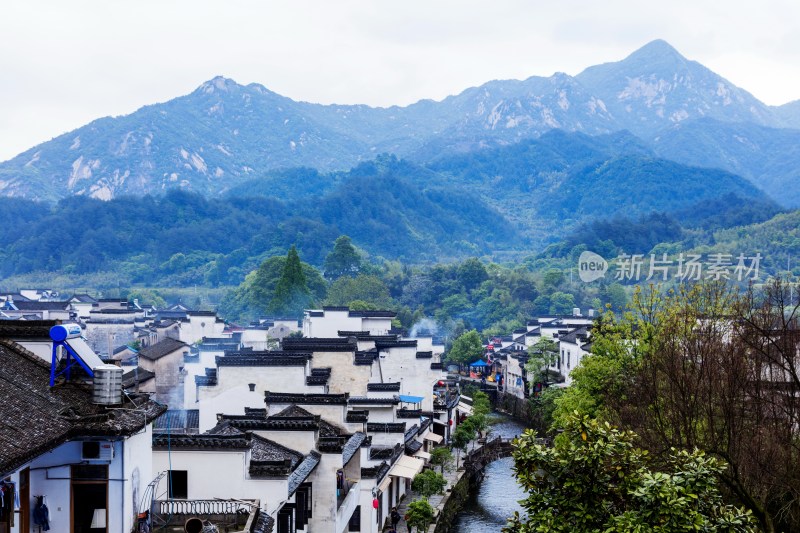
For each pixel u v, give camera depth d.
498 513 82.62
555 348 137.00
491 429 123.94
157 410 31.88
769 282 80.31
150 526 30.94
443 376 133.38
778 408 46.62
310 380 65.50
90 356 30.14
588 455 28.58
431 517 65.81
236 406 65.19
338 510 46.97
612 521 27.72
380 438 72.31
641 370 54.91
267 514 36.09
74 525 28.03
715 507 28.22
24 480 27.34
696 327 59.22
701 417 45.06
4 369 28.52
